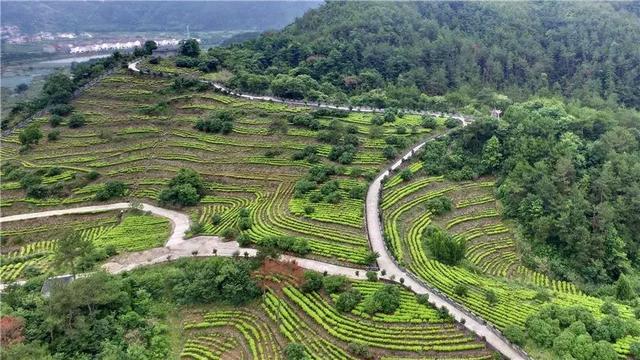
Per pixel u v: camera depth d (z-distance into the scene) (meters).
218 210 115.25
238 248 94.94
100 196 122.81
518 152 124.69
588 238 101.19
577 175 119.81
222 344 73.56
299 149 131.62
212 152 135.88
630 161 120.62
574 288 92.88
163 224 109.94
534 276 97.12
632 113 166.00
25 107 170.12
